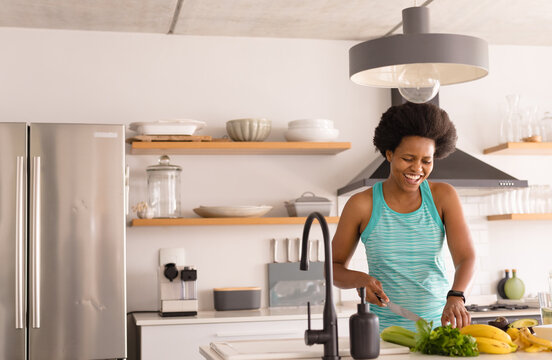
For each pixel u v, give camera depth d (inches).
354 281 92.4
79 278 151.2
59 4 164.6
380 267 98.7
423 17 98.7
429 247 97.7
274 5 167.3
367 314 74.5
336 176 193.5
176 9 169.9
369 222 99.0
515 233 201.3
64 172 152.2
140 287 181.0
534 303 185.0
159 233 183.0
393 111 95.3
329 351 72.5
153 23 179.5
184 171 186.1
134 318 169.6
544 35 195.9
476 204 199.9
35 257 148.6
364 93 196.9
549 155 204.7
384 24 182.5
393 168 96.3
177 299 165.6
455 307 84.7
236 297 176.2
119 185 154.7
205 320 160.1
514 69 205.6
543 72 207.2
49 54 181.9
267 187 189.9
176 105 187.3
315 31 188.2
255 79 191.9
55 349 148.9
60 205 151.4
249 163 189.6
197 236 185.0
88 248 152.0
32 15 172.1
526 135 195.3
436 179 171.8
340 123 195.0
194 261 184.4
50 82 181.5
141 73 186.2
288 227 189.3
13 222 148.6
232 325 161.6
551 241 203.0
